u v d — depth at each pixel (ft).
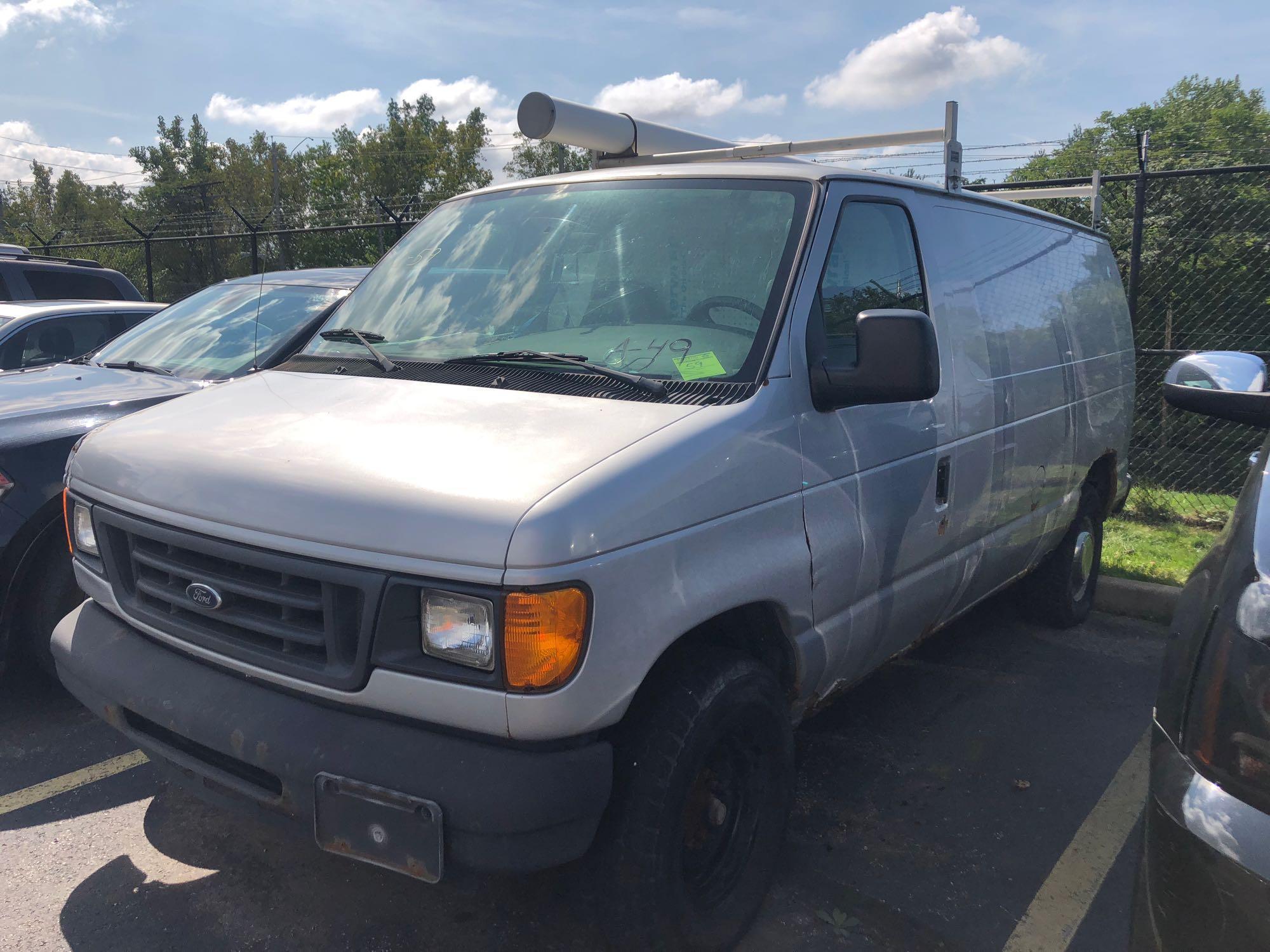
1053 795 11.90
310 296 17.75
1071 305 15.51
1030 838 10.95
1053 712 14.29
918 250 11.31
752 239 9.62
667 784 7.42
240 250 110.93
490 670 6.61
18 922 9.11
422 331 10.29
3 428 12.64
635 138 14.42
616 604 6.87
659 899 7.55
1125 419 17.63
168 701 7.80
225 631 7.81
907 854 10.59
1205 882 4.99
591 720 6.84
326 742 7.00
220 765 7.79
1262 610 5.26
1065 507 15.34
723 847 8.71
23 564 12.46
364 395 8.87
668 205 10.34
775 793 9.00
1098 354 16.25
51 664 12.91
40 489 12.44
